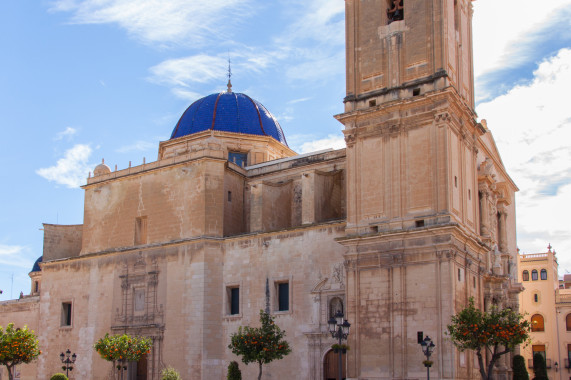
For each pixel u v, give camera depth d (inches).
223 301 2447.1
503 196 2682.1
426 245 1945.1
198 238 2485.2
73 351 2792.8
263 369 2283.5
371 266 2031.3
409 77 2114.9
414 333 1919.3
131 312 2628.0
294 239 2319.1
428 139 2018.9
